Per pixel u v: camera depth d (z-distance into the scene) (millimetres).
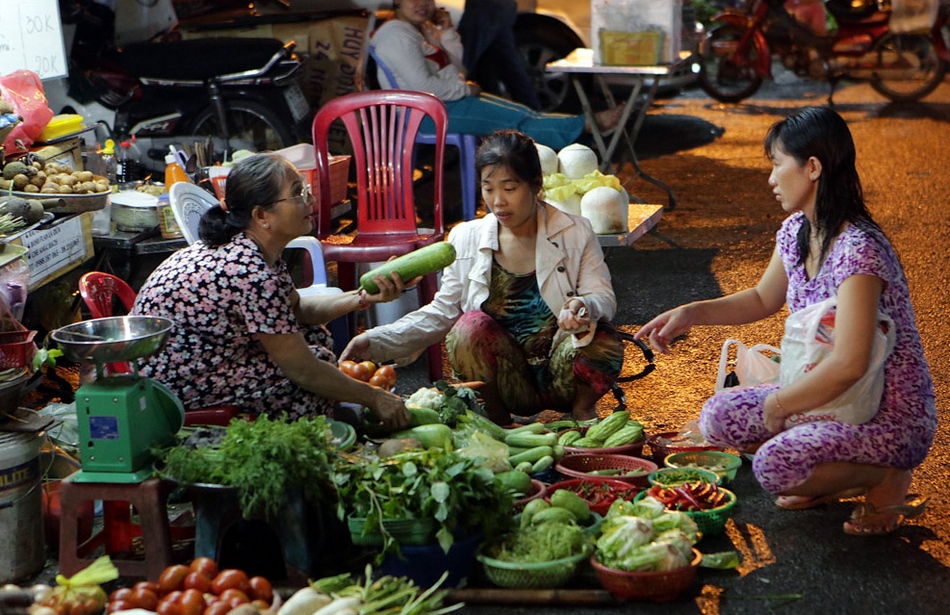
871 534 3604
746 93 12125
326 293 4832
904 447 3479
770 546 3574
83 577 2951
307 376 3639
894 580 3352
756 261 7035
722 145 10305
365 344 4266
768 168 9422
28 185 4957
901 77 12664
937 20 11797
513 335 4410
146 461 3340
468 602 3242
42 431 3533
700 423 3809
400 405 3779
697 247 7375
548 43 10594
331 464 3287
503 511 3293
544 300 4316
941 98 12250
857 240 3412
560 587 3273
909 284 6539
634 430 4059
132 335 3393
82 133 5977
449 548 3182
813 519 3746
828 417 3502
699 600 3262
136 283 5867
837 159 3459
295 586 3266
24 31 6188
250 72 7395
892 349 3463
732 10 12234
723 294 6438
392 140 5719
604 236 5461
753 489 3994
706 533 3596
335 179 5906
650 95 7906
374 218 5789
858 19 11883
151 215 5492
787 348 3541
